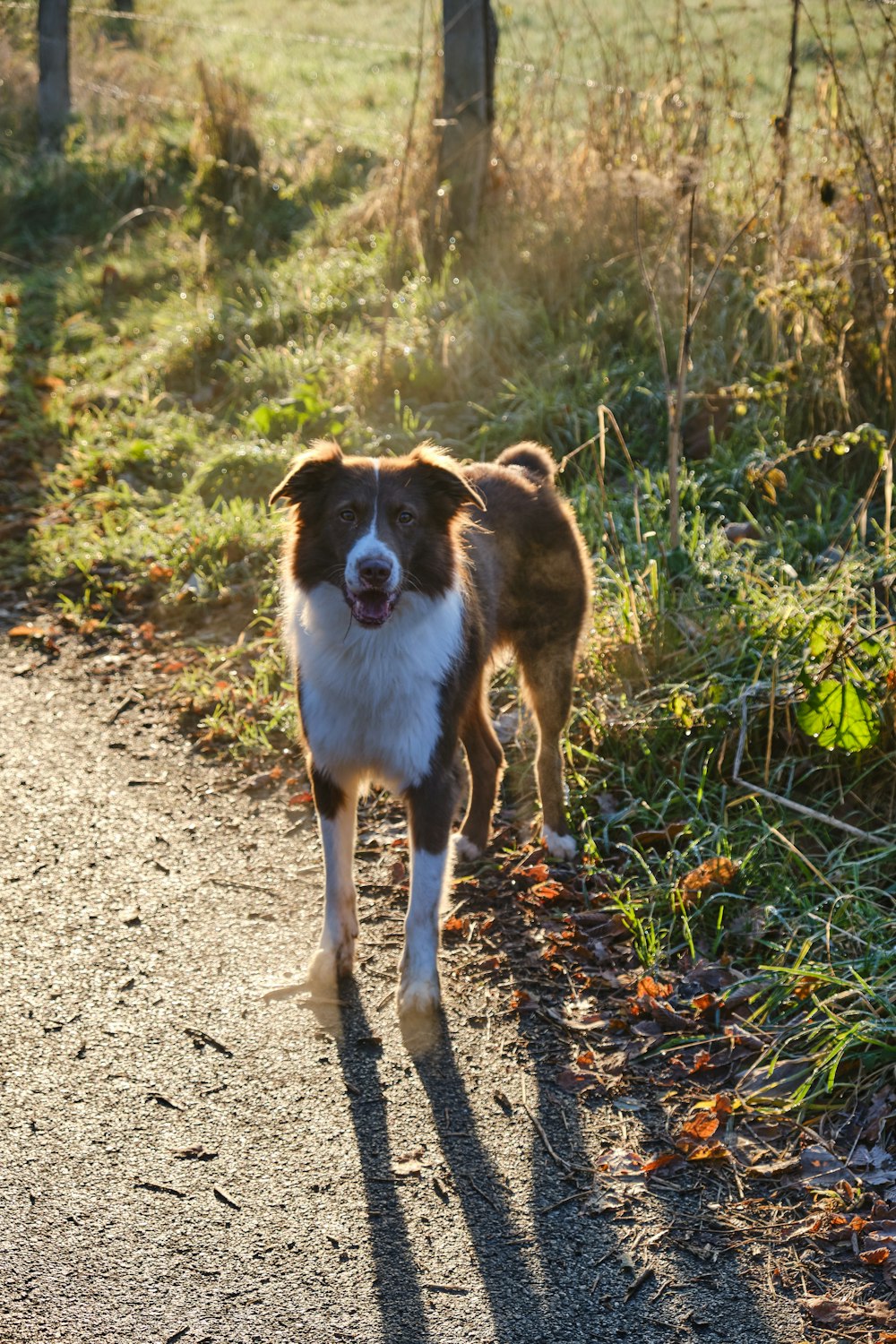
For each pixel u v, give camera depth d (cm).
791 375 632
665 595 543
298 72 1692
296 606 393
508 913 429
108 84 1424
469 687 409
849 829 421
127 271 1044
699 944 411
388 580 348
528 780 512
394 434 729
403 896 437
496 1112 340
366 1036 368
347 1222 302
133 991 384
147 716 557
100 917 421
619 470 697
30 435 828
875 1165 321
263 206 1106
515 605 461
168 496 741
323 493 382
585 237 808
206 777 512
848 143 703
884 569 535
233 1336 271
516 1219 305
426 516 382
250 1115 336
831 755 466
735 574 560
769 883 429
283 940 412
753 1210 310
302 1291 283
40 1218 300
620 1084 351
